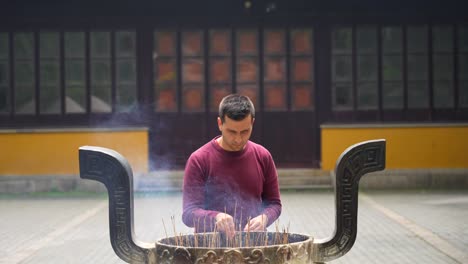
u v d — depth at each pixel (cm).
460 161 1908
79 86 1898
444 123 1905
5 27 1886
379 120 1914
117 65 1902
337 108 1914
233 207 548
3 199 1725
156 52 1906
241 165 545
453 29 1914
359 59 1911
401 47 1912
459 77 1917
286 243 495
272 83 1909
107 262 931
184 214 532
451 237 1095
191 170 541
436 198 1641
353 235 503
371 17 1908
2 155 1880
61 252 1006
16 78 1894
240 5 1900
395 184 1894
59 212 1461
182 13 1900
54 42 1894
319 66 1912
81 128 1881
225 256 439
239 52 1906
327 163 1889
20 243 1087
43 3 1888
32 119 1894
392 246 1029
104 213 1439
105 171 490
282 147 1912
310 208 1470
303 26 1908
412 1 1908
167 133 1908
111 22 1892
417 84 1914
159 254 462
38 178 1875
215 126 1906
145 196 1761
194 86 1908
